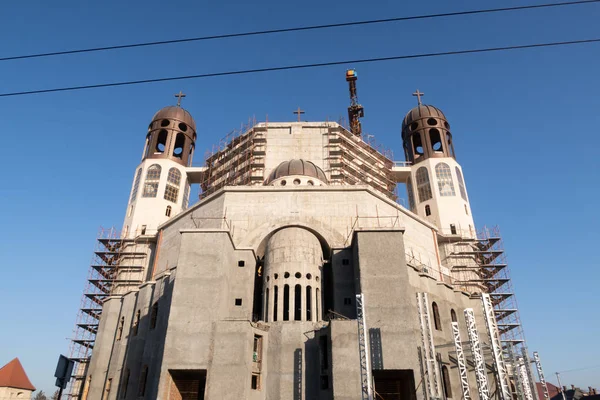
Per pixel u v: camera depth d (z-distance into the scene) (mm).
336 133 65250
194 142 74688
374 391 34281
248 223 47812
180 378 37250
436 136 74750
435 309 43281
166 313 41562
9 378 75438
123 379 43688
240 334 36312
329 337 36281
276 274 42906
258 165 63031
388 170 69188
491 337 36844
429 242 53938
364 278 38500
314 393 36688
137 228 62062
